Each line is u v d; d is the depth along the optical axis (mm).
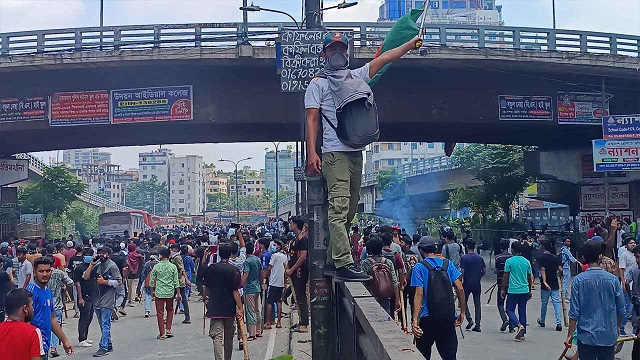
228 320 9844
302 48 7625
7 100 25016
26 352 5898
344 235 4715
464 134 30000
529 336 12477
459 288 7711
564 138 31891
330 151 4648
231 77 24625
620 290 6734
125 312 18000
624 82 26984
